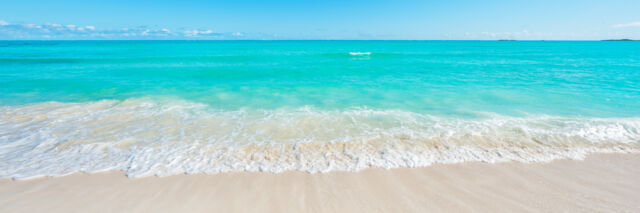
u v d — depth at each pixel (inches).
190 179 172.6
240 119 296.0
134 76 652.1
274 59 1279.5
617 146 223.6
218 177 175.3
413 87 512.1
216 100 394.0
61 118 292.0
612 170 187.3
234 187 164.6
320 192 160.9
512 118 298.2
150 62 1049.5
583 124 272.4
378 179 175.3
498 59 1368.1
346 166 191.0
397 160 200.1
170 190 160.4
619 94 433.4
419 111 333.1
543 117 301.4
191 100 391.9
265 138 239.9
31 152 206.8
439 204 151.2
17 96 405.4
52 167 184.4
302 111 332.2
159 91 461.7
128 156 202.2
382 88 502.0
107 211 141.4
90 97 404.8
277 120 292.4
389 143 229.6
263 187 165.0
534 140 235.3
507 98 408.2
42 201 148.2
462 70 826.8
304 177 176.7
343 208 147.4
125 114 311.0
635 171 186.1
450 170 187.0
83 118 293.3
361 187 166.4
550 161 199.5
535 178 176.9
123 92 449.1
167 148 217.5
